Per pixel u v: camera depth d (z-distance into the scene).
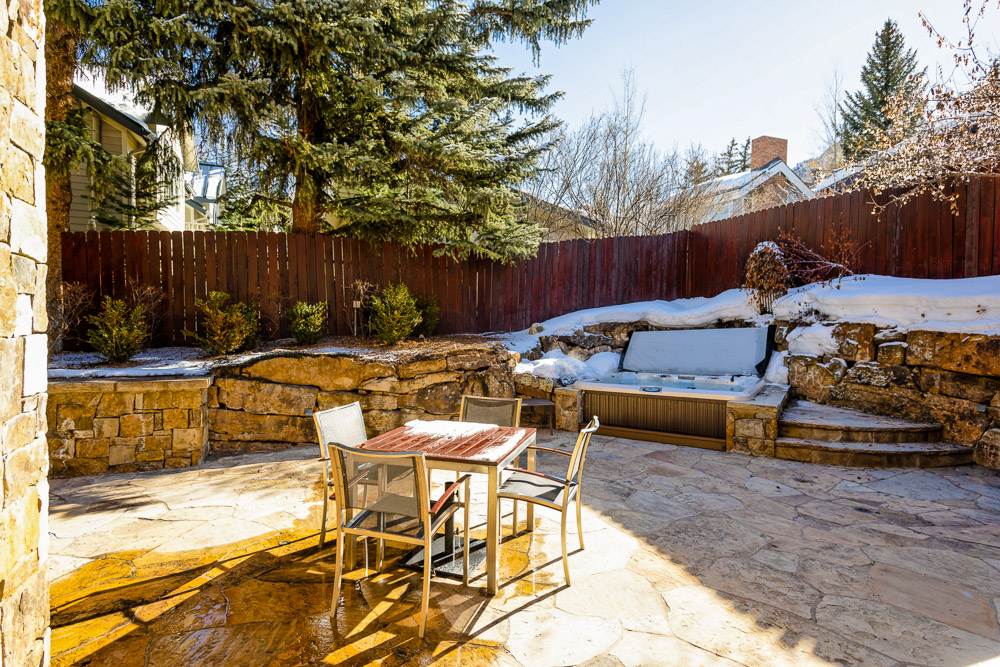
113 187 8.09
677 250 10.19
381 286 8.38
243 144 6.97
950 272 6.47
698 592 2.92
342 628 2.58
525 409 7.21
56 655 2.34
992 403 5.23
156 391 5.34
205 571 3.14
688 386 6.80
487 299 9.34
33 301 1.80
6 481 1.60
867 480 4.92
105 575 3.08
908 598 2.85
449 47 7.80
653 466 5.40
